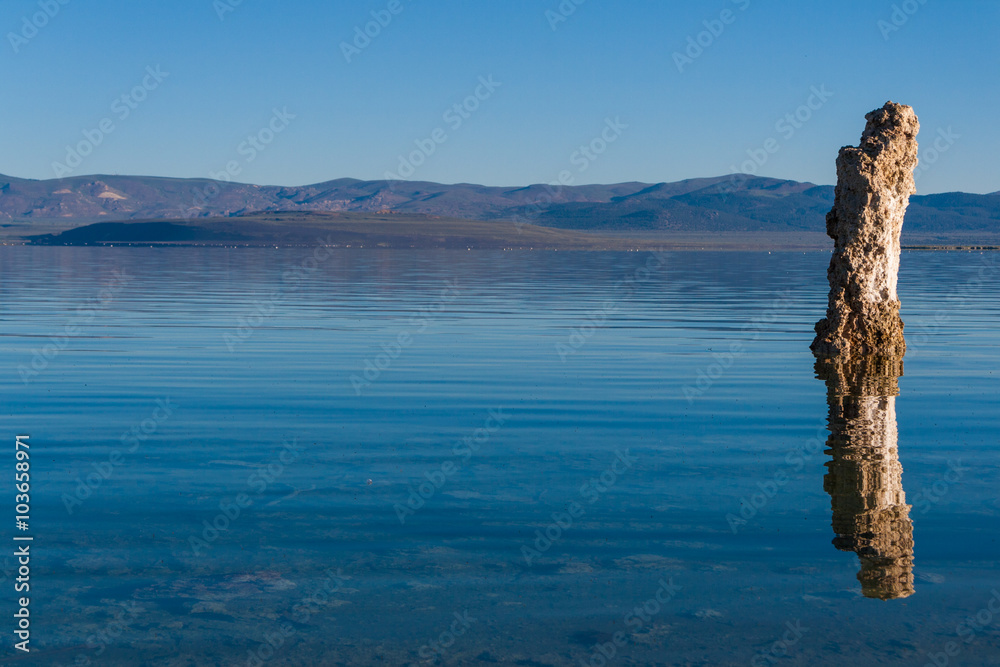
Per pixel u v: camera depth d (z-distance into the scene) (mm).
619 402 18547
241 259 134875
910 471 12789
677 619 8039
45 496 11594
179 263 114250
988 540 9922
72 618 8062
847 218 25359
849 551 9602
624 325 35281
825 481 12273
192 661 7309
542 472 12820
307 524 10516
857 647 7516
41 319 37000
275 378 21750
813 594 8539
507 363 24516
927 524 10445
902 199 25438
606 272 89438
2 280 70062
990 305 45312
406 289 60219
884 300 25688
